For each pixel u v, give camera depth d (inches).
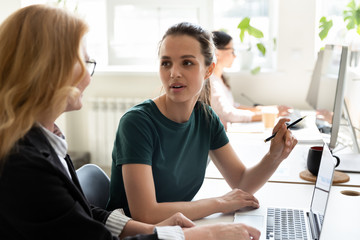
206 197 62.8
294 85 138.3
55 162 40.6
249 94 140.6
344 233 47.0
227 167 65.4
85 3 148.8
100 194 61.1
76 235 39.0
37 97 38.4
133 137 53.5
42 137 40.4
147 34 149.1
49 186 37.7
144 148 53.4
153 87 142.9
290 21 135.6
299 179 68.9
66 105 40.9
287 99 139.4
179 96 54.8
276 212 55.7
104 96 145.7
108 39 150.3
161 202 59.0
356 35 135.2
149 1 146.6
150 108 56.9
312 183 67.3
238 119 112.7
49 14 39.4
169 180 58.2
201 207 54.2
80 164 144.7
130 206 52.5
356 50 120.0
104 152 144.3
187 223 49.3
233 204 55.9
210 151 66.8
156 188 58.0
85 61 43.5
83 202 41.4
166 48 55.2
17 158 36.8
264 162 62.4
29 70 38.1
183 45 54.6
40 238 37.5
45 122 41.8
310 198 61.0
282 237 48.1
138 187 52.0
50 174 38.2
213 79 115.5
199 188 63.4
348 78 94.6
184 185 60.7
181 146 58.5
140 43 149.9
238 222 52.8
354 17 130.2
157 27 148.2
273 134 63.2
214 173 74.0
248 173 63.6
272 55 144.6
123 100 140.6
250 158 80.5
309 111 127.8
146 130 54.4
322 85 105.2
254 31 131.9
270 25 144.3
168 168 57.8
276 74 137.8
